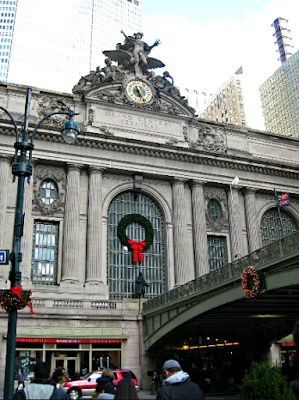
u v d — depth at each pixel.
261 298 26.92
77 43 148.50
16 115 45.78
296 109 120.94
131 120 51.25
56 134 46.00
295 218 59.06
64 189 46.50
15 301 14.91
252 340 42.69
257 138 60.38
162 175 50.66
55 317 37.44
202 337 40.97
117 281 46.53
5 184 43.09
